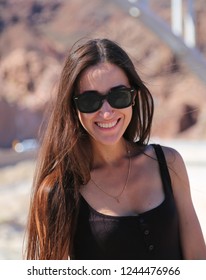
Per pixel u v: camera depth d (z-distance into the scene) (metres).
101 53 2.45
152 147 2.59
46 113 2.63
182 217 2.52
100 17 95.50
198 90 73.38
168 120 70.38
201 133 68.31
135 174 2.51
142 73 2.89
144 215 2.36
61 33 95.50
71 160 2.46
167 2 94.75
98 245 2.35
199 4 84.50
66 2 100.69
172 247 2.40
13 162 49.78
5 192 33.22
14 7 101.75
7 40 93.69
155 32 33.72
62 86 2.47
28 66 86.06
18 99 81.56
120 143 2.56
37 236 2.44
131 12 33.03
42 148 2.53
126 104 2.45
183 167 2.57
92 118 2.45
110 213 2.38
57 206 2.39
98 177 2.51
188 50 34.06
